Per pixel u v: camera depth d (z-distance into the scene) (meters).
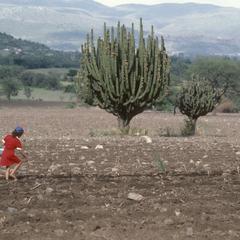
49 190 16.09
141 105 41.16
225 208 14.05
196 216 13.23
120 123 42.31
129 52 40.22
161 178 18.64
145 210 13.70
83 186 16.98
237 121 74.12
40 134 45.84
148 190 16.30
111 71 40.31
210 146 30.89
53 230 11.92
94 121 70.44
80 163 22.83
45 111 105.50
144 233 11.74
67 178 18.64
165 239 11.38
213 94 48.56
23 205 14.31
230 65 151.12
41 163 22.75
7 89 176.25
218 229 12.19
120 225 12.36
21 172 20.11
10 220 12.73
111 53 40.12
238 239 11.46
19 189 16.53
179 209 13.83
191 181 18.03
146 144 31.78
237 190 16.45
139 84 40.44
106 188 16.64
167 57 41.34
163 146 30.56
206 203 14.59
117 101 40.88
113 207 14.06
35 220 12.77
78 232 11.78
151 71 40.62
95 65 40.69
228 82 152.38
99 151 27.61
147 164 22.55
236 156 25.77
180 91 48.53
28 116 81.19
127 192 15.95
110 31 41.00
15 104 146.88
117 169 20.75
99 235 11.59
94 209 13.80
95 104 41.84
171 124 64.06
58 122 66.62
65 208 13.96
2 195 15.59
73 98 189.75
